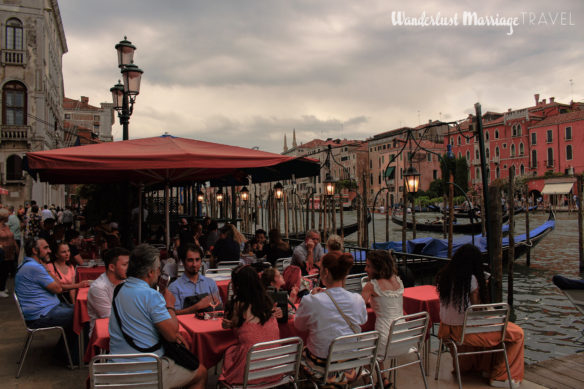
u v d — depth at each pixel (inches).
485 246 617.9
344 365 150.1
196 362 147.3
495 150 2886.3
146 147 246.8
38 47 1205.7
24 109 1194.6
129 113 394.6
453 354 200.4
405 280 316.2
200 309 182.2
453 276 187.5
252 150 268.1
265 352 139.5
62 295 245.3
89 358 166.4
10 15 1186.6
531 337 368.8
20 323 282.8
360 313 154.6
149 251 143.6
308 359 153.6
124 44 388.5
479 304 186.7
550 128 2583.7
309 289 227.1
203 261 320.8
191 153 230.4
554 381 198.1
